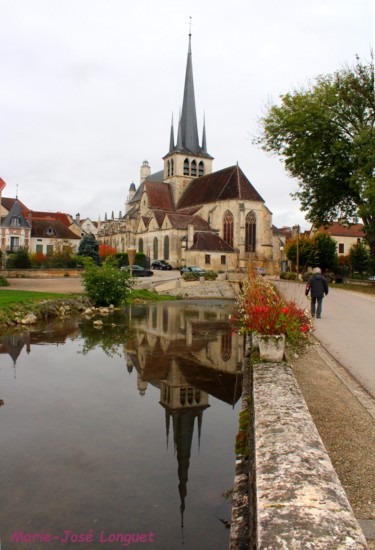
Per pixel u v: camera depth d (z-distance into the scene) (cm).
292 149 3512
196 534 461
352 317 1673
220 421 817
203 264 6456
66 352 1382
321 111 3275
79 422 782
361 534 260
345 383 783
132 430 753
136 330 1866
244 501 454
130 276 2909
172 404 904
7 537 453
